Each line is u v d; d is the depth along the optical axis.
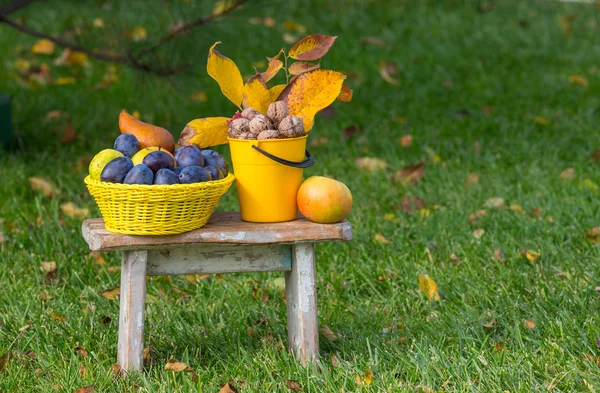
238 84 3.65
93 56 6.23
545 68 9.06
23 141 7.01
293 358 3.61
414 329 4.02
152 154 3.33
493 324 3.98
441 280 4.54
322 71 3.59
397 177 6.20
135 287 3.41
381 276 4.64
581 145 6.91
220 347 3.88
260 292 4.44
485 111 7.69
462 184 6.07
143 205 3.23
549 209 5.47
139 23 8.91
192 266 3.51
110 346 3.83
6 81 8.40
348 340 3.89
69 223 5.39
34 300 4.29
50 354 3.71
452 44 9.74
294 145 3.49
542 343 3.74
